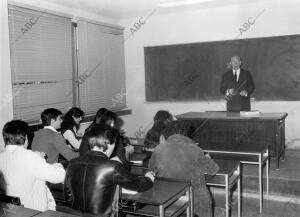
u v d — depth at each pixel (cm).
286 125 544
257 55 552
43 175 197
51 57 485
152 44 632
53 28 487
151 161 265
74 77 536
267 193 369
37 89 460
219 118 432
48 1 481
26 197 199
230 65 571
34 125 434
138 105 656
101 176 172
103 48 603
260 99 555
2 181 200
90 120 557
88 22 564
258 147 341
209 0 522
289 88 536
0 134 395
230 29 566
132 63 654
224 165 283
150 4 539
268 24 540
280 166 430
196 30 592
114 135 189
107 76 615
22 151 201
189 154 256
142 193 202
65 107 516
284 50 534
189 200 225
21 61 432
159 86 634
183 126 296
